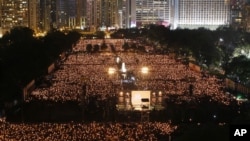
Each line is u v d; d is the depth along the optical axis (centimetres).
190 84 19762
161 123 13262
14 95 18212
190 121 13700
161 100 15075
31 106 16800
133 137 11362
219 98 17862
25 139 11169
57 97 18325
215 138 3841
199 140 3881
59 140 11081
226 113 14700
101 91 18875
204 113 14712
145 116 14212
